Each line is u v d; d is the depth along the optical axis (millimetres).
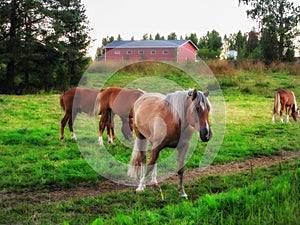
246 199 5012
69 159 8562
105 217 5379
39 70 26516
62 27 26891
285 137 11570
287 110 14883
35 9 26750
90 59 28734
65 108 10641
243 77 25344
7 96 20781
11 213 5531
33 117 14117
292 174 5996
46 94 23844
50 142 10148
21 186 6816
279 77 27172
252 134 11844
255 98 20312
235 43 56250
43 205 5844
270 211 4539
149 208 5699
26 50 26250
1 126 12273
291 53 41281
